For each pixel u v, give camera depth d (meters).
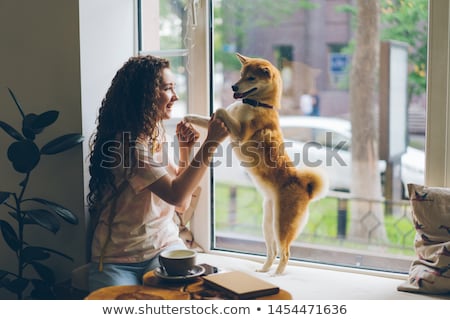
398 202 1.89
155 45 2.18
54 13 2.00
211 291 1.48
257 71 1.79
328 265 1.98
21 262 1.99
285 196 1.82
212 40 2.09
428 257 1.69
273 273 1.87
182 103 2.15
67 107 2.02
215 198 2.14
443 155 1.80
